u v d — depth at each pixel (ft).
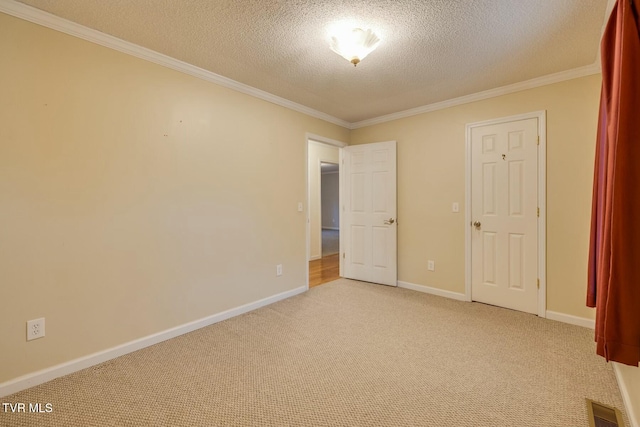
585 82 8.80
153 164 7.91
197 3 5.89
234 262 9.87
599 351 4.19
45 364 6.25
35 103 6.13
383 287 13.07
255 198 10.50
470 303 10.95
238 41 7.32
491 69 8.83
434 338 8.19
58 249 6.42
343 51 7.04
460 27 6.72
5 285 5.82
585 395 5.76
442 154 11.76
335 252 22.61
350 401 5.64
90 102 6.85
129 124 7.47
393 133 13.23
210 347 7.73
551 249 9.43
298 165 12.16
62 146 6.46
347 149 14.43
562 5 5.98
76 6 5.96
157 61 7.96
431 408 5.44
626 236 3.76
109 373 6.55
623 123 3.73
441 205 11.82
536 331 8.58
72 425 5.04
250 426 5.03
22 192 5.99
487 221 10.70
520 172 9.97
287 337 8.29
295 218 12.07
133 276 7.56
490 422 5.10
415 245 12.60
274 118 11.15
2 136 5.77
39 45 6.17
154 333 7.95
